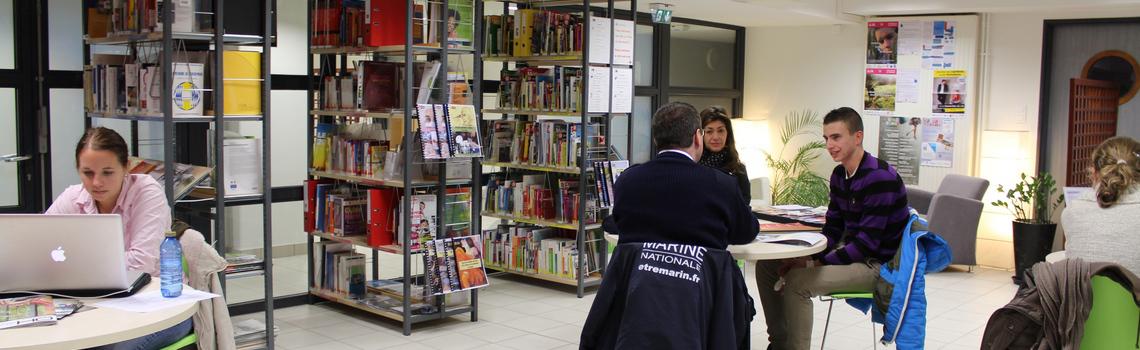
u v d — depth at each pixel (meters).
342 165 5.75
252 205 6.08
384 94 5.44
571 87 6.28
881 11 8.30
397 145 5.50
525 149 6.64
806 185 8.97
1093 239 3.56
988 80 8.24
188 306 2.75
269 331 4.82
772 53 9.48
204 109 4.51
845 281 4.07
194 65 4.41
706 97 9.34
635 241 3.43
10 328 2.45
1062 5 7.43
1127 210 3.54
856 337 5.46
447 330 5.55
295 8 6.02
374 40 5.28
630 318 3.32
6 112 5.18
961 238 7.69
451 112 5.22
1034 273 3.62
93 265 2.80
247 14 4.58
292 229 6.32
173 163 4.38
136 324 2.53
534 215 6.66
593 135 6.34
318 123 6.10
